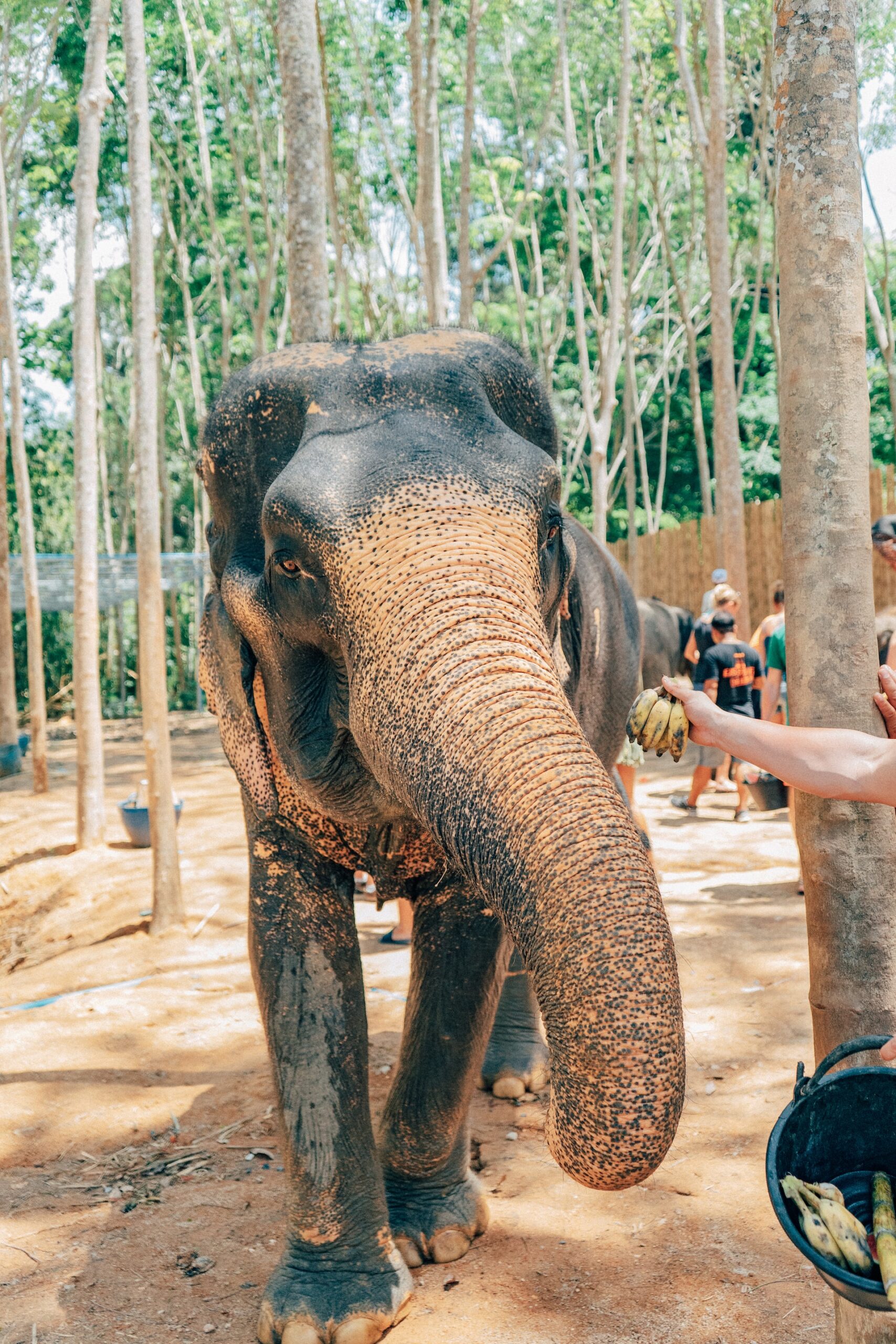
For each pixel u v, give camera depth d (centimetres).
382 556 204
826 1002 218
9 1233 323
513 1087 407
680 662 1459
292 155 566
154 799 648
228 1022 496
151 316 660
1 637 1500
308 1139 270
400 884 278
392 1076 424
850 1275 161
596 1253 299
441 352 250
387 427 227
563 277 1892
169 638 2942
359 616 202
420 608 191
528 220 2086
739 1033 444
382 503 209
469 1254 302
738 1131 362
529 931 159
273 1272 285
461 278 943
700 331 2397
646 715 194
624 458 2875
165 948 621
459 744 174
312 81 564
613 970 151
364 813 246
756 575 1442
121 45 1738
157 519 644
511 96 1747
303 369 246
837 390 208
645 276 2164
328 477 216
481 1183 339
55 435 2914
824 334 208
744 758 191
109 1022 499
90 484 886
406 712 183
